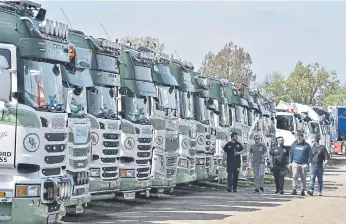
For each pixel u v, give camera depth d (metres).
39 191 12.82
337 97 106.69
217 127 28.14
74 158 15.45
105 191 18.17
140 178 19.77
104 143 18.00
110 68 18.41
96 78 18.03
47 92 13.49
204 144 25.62
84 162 15.95
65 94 15.40
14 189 12.59
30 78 13.08
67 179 13.69
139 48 21.61
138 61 19.91
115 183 18.50
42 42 13.22
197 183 29.48
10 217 12.64
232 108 30.58
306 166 26.45
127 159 19.39
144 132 19.83
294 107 43.34
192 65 24.16
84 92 16.31
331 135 66.50
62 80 14.74
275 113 40.56
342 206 22.84
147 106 20.39
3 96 12.16
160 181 21.19
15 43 12.95
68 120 15.20
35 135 12.75
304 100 107.75
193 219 17.42
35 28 13.17
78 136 15.59
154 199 22.11
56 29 13.72
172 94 22.14
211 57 93.56
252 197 24.83
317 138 27.17
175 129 22.00
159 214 18.16
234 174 26.98
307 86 107.12
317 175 26.97
